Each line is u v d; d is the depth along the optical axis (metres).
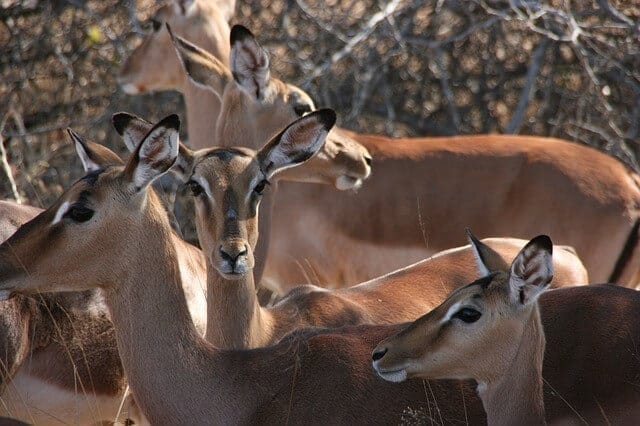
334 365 9.19
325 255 15.00
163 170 8.82
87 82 20.19
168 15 16.33
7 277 8.65
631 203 14.73
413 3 19.09
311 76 17.89
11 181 15.58
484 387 8.76
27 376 10.42
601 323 9.49
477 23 19.84
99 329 10.70
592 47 18.73
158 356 8.98
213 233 9.80
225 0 17.30
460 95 20.05
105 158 9.60
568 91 19.66
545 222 14.79
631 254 14.66
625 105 19.36
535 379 8.61
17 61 20.05
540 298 9.88
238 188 9.86
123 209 8.80
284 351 9.33
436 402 9.16
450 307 8.59
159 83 16.58
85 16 20.44
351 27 20.25
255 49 12.52
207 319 10.40
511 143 15.30
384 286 11.45
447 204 15.02
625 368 9.23
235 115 12.67
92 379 10.70
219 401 9.05
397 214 15.02
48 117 19.84
